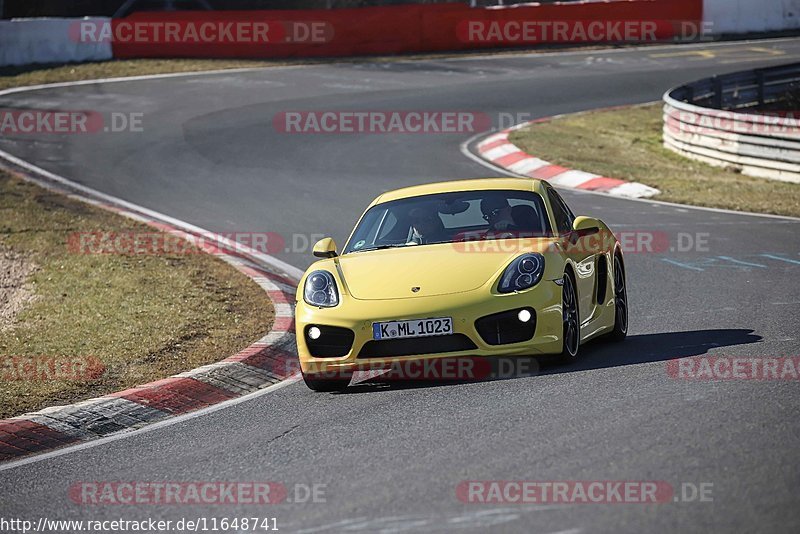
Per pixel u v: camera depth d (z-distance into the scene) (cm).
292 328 3484
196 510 1761
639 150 8338
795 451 1767
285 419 2403
